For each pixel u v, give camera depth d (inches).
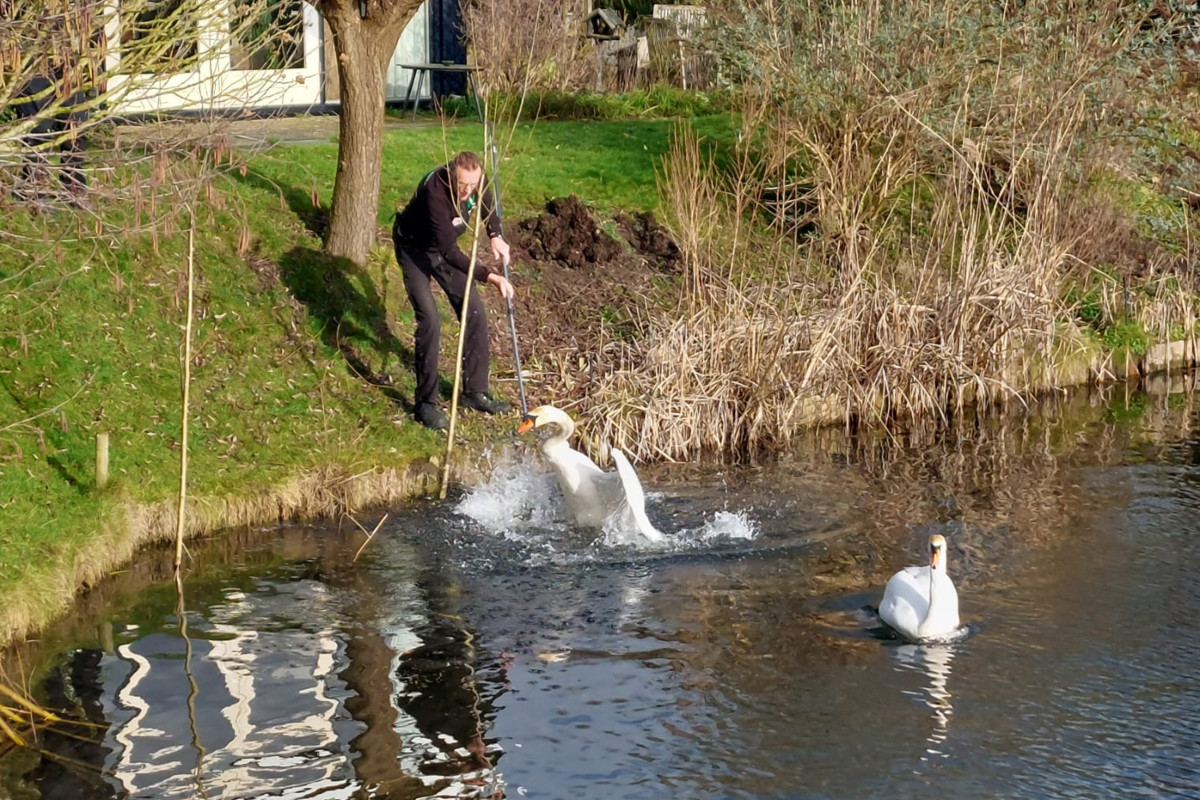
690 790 250.4
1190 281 634.2
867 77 590.9
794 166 633.6
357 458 409.1
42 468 362.9
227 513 379.9
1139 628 321.1
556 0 824.3
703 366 475.2
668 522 392.2
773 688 290.4
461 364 423.8
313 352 451.8
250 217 489.1
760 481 433.7
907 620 316.2
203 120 390.6
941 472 446.6
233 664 299.7
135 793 247.6
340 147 480.4
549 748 265.9
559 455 379.2
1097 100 605.9
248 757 260.1
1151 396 556.7
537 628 319.9
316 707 280.8
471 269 394.6
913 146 575.8
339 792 249.1
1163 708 281.9
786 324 490.3
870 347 514.3
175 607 329.4
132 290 438.9
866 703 283.6
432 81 835.4
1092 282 621.0
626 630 319.3
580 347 506.9
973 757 262.1
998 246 575.5
